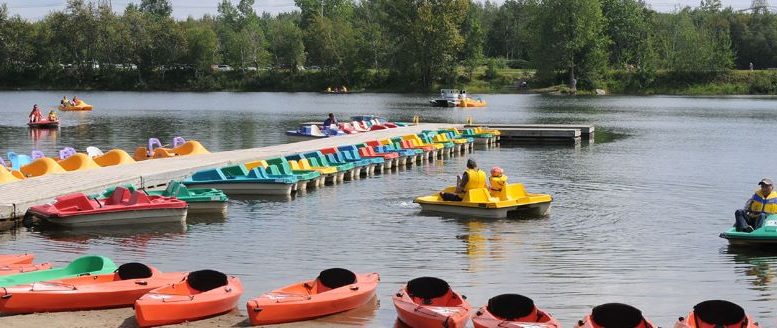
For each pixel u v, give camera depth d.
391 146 40.97
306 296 14.84
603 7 138.88
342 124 53.62
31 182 27.22
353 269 18.81
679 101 103.94
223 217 24.80
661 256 20.19
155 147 39.31
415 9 131.50
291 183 28.89
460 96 93.62
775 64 144.00
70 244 21.09
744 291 17.23
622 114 78.94
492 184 25.47
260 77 136.50
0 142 50.19
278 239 21.89
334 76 135.75
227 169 30.20
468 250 20.73
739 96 117.19
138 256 19.97
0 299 14.48
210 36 137.75
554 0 124.88
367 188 30.89
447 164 39.34
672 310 15.91
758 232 20.48
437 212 25.50
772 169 37.34
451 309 13.93
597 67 126.94
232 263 19.31
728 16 158.50
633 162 40.22
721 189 31.22
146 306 13.96
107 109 84.69
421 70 131.88
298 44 137.75
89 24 132.38
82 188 25.92
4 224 22.81
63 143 49.69
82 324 14.28
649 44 131.38
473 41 132.50
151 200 23.81
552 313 15.62
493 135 50.97
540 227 23.56
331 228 23.31
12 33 131.62
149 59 136.00
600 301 16.44
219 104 95.94
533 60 129.38
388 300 16.17
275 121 68.06
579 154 44.12
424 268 18.95
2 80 133.62
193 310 14.45
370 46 138.62
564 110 85.75
